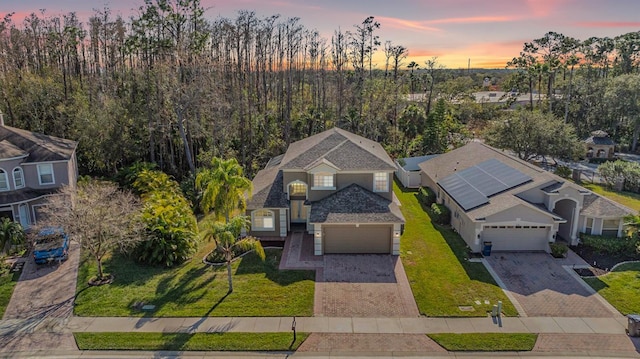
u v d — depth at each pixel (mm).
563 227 28453
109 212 23422
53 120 45188
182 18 44219
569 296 21484
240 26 51781
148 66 45219
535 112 47969
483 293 21844
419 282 23031
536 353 17281
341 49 63656
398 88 59656
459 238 29062
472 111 73750
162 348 17609
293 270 24484
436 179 36156
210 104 40344
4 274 23656
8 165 28812
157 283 22969
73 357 17109
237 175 27062
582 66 75125
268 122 51844
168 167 46094
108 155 41625
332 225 26219
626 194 39812
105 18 56719
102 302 20984
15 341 18016
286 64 62438
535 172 29922
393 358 17031
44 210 24422
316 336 18422
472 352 17375
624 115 57656
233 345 17766
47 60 61531
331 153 30578
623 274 23656
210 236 26266
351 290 22250
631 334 18312
